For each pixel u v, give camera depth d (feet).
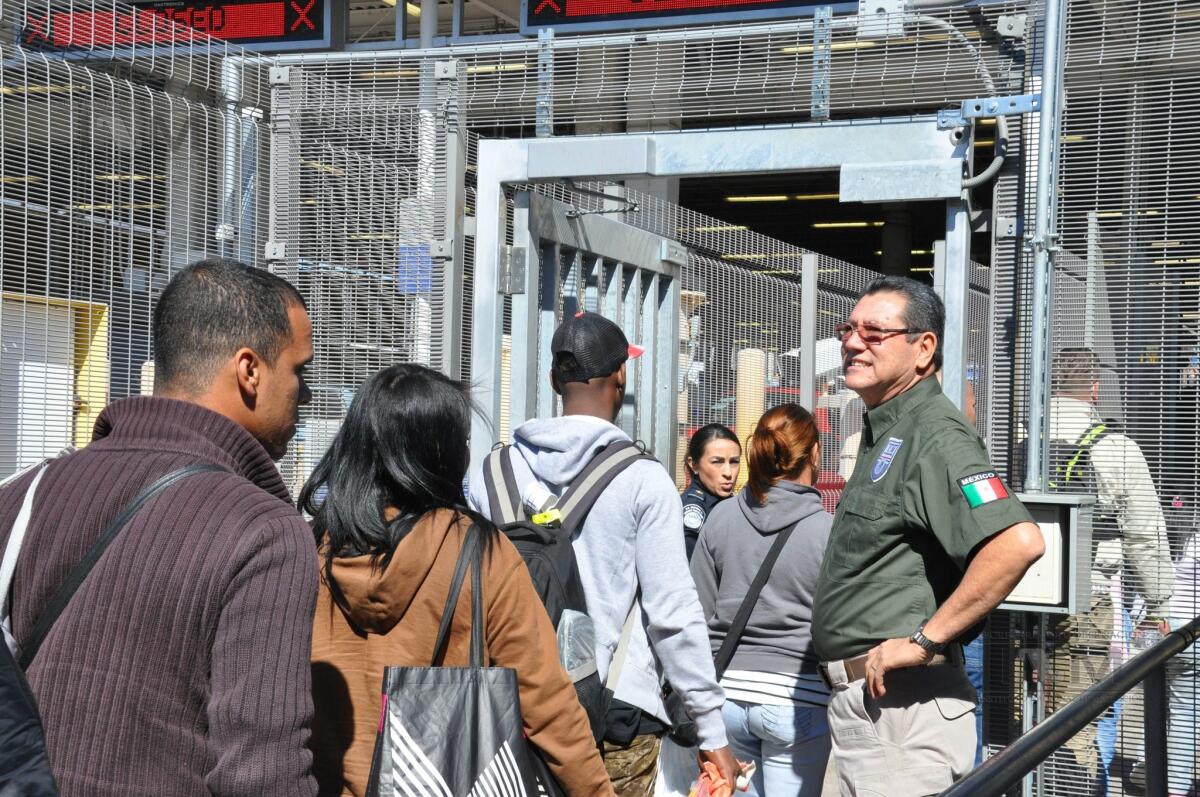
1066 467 12.41
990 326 12.81
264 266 14.56
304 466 14.39
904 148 12.64
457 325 14.24
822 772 11.94
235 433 5.95
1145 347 12.24
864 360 10.06
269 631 5.37
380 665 6.79
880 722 9.69
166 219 13.44
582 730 7.12
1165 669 9.33
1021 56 12.53
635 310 15.51
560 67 14.02
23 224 11.89
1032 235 12.42
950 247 12.50
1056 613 11.82
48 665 5.39
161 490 5.59
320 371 14.47
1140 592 12.26
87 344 12.51
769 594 11.96
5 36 12.12
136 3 30.09
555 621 8.13
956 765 9.57
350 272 14.48
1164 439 12.17
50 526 5.62
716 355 17.72
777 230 65.77
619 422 15.30
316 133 14.60
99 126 12.73
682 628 9.17
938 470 9.48
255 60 14.73
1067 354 12.44
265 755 5.25
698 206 55.57
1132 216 12.23
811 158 12.92
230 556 5.41
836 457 20.80
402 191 14.39
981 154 13.73
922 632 9.35
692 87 13.56
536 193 13.82
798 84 13.17
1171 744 12.05
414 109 14.42
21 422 11.80
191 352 6.03
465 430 7.14
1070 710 6.91
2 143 11.77
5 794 4.33
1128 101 12.23
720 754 9.31
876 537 9.77
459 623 6.78
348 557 6.84
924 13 12.82
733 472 15.74
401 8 35.19
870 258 70.79
